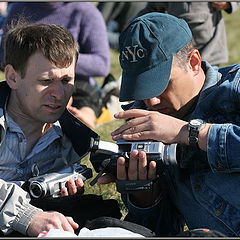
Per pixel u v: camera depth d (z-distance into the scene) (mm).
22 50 10164
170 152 9352
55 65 10109
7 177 10453
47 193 9875
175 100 9773
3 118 10398
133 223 9578
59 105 10297
